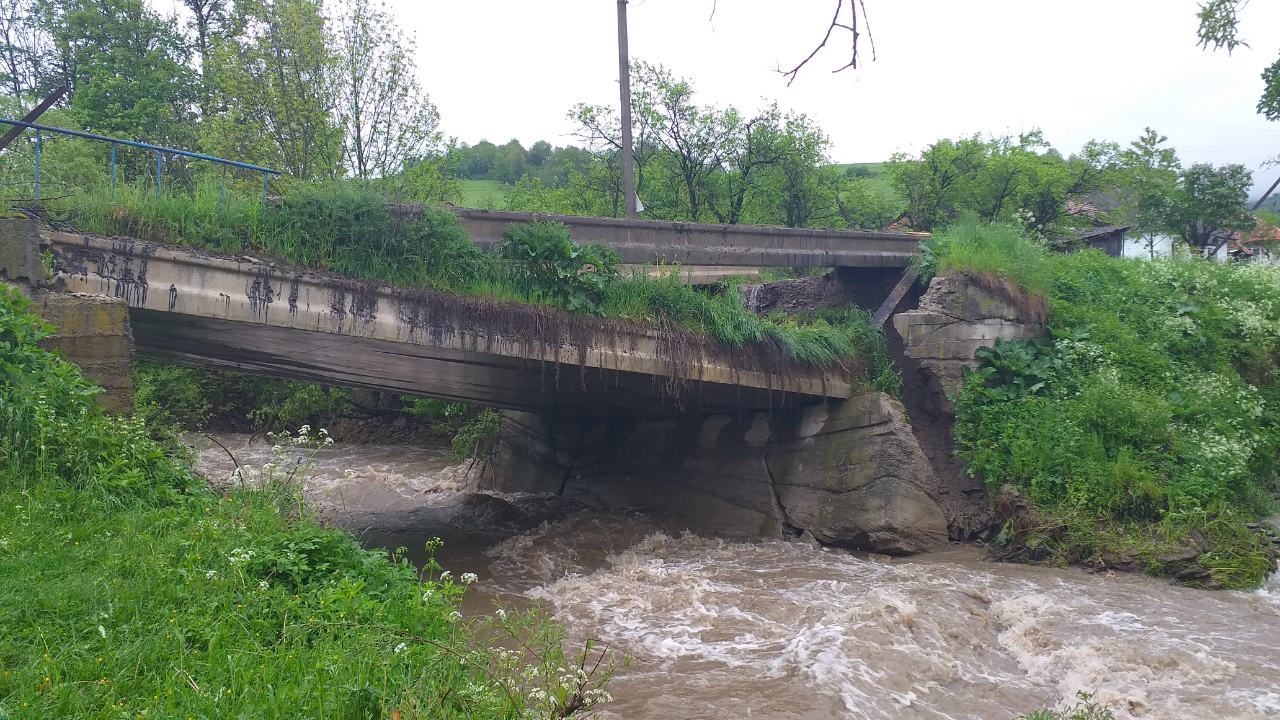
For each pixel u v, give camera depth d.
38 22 30.05
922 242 16.48
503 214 12.55
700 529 15.69
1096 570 11.54
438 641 5.87
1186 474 12.43
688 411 16.89
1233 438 13.28
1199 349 15.59
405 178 22.39
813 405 15.06
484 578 11.87
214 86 24.02
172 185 10.83
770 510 15.11
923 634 8.82
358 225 10.79
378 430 27.56
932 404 14.44
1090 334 15.09
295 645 5.29
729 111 29.06
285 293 10.13
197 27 31.06
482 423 21.75
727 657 8.38
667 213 29.80
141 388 21.06
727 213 30.06
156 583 5.71
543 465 19.77
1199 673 7.70
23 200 9.05
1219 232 31.25
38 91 30.14
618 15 21.12
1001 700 7.42
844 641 8.36
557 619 9.81
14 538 5.80
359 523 15.94
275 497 8.41
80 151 21.89
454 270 11.47
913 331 14.67
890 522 13.24
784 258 15.83
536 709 5.30
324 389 28.02
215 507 7.61
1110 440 13.11
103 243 8.94
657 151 30.22
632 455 18.11
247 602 5.84
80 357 8.16
